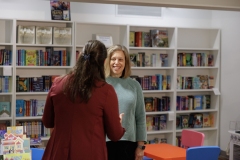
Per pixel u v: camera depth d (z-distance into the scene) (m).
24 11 6.38
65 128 2.47
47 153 2.57
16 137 3.21
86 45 2.52
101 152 2.49
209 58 7.55
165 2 5.28
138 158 3.58
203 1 5.46
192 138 4.93
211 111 7.55
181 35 7.51
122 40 6.92
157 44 7.07
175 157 4.23
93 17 6.82
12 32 6.08
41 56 6.30
